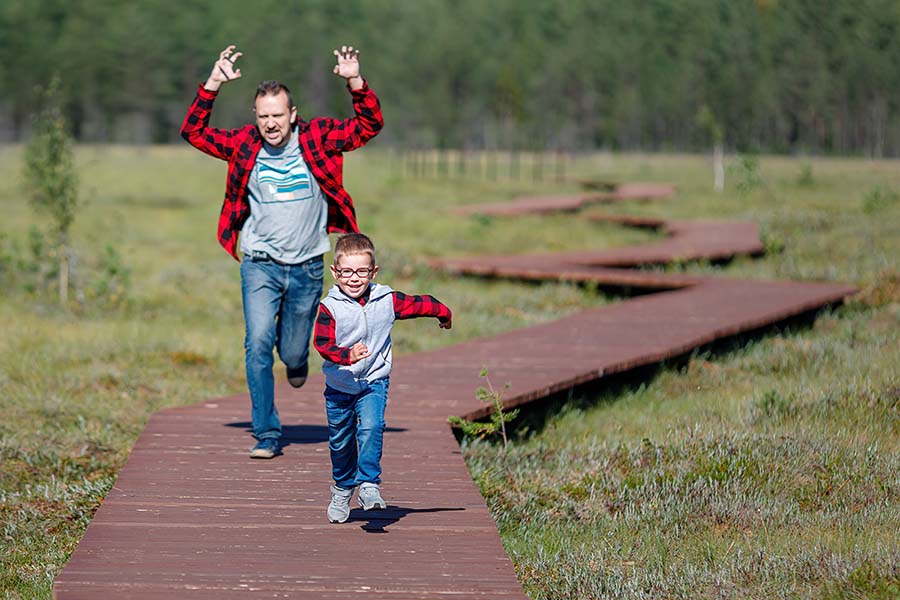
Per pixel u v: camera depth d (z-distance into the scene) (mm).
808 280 47875
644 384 28797
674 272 53031
